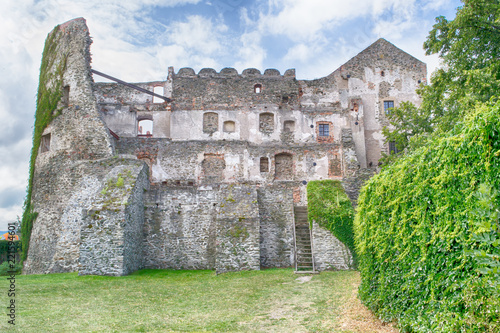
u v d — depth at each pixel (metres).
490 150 5.64
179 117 29.52
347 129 26.69
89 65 23.25
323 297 11.52
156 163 25.86
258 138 29.34
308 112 29.75
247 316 10.15
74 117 22.09
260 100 30.00
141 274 16.59
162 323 9.65
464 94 15.37
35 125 23.81
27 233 21.70
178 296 12.70
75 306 11.12
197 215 19.28
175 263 18.67
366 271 9.62
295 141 29.27
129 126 29.19
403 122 20.73
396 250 8.15
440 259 6.53
